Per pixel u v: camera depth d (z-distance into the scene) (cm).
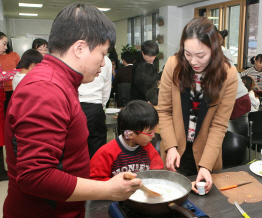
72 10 66
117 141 124
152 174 102
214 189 110
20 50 911
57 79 63
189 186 91
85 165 75
